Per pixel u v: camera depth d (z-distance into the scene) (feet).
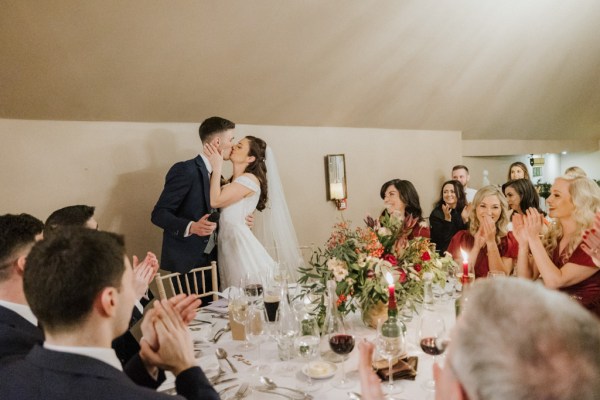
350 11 10.72
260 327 5.40
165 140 10.90
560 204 7.53
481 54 14.58
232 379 4.80
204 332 6.25
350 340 4.70
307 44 10.96
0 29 7.35
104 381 2.76
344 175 14.69
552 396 1.56
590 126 23.36
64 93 8.95
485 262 9.09
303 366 5.12
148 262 6.18
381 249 5.92
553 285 7.12
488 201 9.09
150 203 10.78
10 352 3.67
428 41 13.06
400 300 5.92
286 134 13.38
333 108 13.61
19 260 4.24
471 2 12.37
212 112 11.40
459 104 16.61
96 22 8.04
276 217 12.17
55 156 9.37
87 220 6.74
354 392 4.41
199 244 9.87
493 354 1.69
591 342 1.62
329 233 14.73
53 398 2.66
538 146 22.49
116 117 10.04
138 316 6.86
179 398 2.84
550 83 17.97
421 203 17.49
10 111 8.71
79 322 2.89
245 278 7.23
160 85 9.91
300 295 6.58
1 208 8.82
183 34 9.11
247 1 9.20
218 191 9.93
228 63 10.32
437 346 4.42
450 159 18.37
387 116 15.35
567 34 15.60
